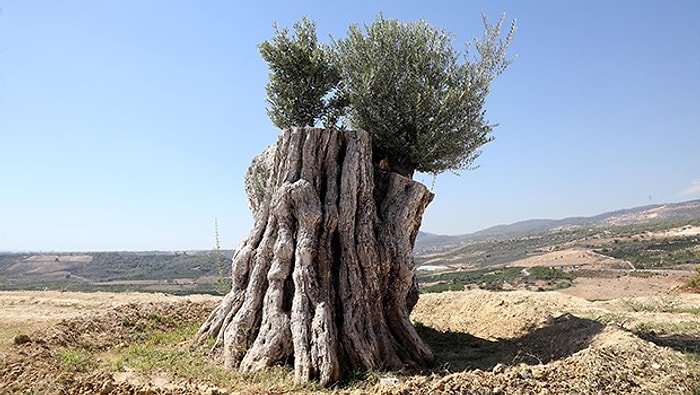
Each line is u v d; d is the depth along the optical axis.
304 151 10.03
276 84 11.47
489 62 11.68
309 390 7.54
